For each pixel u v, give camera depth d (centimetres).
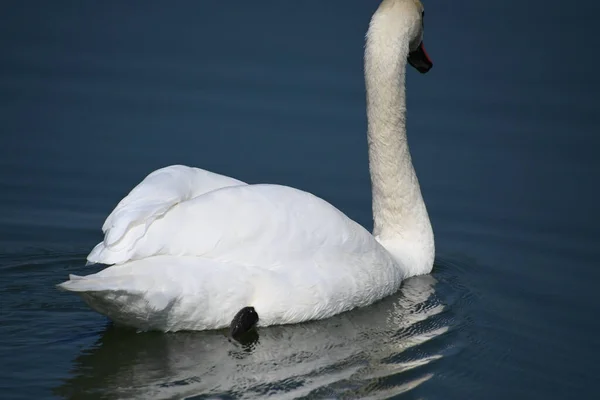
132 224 1330
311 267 1434
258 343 1390
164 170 1463
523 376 1360
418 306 1559
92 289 1241
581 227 1911
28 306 1488
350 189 2056
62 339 1378
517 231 1900
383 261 1545
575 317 1550
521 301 1608
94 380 1273
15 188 1992
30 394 1232
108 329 1412
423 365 1360
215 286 1340
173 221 1353
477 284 1677
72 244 1781
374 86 1694
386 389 1288
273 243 1405
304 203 1452
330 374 1320
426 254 1714
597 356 1429
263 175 2089
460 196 2041
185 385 1270
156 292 1290
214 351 1356
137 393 1246
